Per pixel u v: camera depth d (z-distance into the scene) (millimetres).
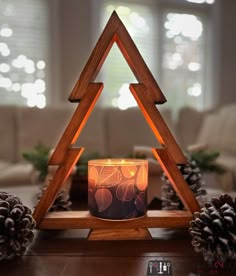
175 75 2400
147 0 2279
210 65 2461
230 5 2451
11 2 2002
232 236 465
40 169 870
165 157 569
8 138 1757
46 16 2078
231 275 457
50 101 2129
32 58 2080
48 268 474
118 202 550
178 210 625
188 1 2365
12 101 2059
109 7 2203
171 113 2094
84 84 561
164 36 2344
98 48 566
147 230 571
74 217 563
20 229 487
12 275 457
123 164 563
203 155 899
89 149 1844
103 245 543
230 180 1296
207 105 2473
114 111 1971
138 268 471
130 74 2293
